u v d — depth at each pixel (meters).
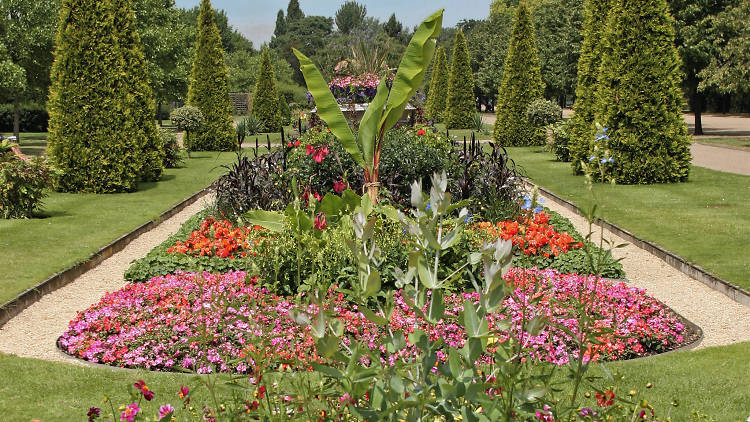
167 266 7.20
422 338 2.01
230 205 9.38
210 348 4.65
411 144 9.51
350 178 9.31
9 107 34.06
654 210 10.61
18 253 7.91
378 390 2.02
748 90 23.55
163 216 10.87
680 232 8.94
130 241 9.23
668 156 13.52
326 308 2.06
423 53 7.74
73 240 8.71
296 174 9.25
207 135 22.75
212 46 22.61
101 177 13.21
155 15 29.98
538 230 8.00
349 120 14.09
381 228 6.48
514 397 1.98
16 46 21.53
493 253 1.91
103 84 13.11
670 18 13.28
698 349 5.10
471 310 1.87
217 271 6.92
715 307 6.24
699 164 17.42
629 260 8.01
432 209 2.03
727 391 4.06
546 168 16.98
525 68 23.06
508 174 9.37
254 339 2.61
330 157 9.24
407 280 2.10
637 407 2.46
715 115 44.97
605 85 13.69
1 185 10.12
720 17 26.44
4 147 10.88
